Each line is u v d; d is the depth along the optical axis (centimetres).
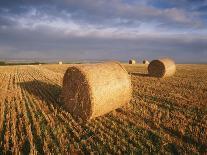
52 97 1303
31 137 754
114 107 1052
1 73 2811
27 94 1397
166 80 2012
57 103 1168
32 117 939
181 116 971
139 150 682
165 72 2252
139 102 1199
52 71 3000
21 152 677
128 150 688
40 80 2025
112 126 856
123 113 1029
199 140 745
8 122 881
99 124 891
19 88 1609
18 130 831
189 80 2005
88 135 796
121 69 1089
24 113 992
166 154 658
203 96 1332
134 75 2416
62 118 948
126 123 888
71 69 1045
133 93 1438
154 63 2323
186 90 1520
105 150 687
